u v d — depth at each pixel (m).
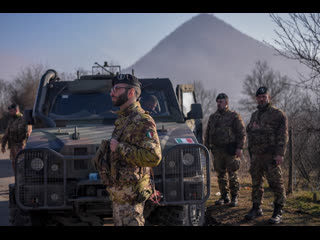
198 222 4.10
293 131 7.03
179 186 3.77
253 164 5.12
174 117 5.31
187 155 3.83
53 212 3.95
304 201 5.96
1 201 6.43
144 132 2.78
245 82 32.16
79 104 5.39
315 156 7.06
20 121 7.57
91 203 3.74
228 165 5.86
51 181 3.75
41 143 3.90
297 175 7.59
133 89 2.98
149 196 2.91
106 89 5.49
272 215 4.91
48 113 5.30
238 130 5.78
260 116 5.07
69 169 3.76
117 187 2.85
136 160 2.73
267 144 4.93
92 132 4.32
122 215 2.82
